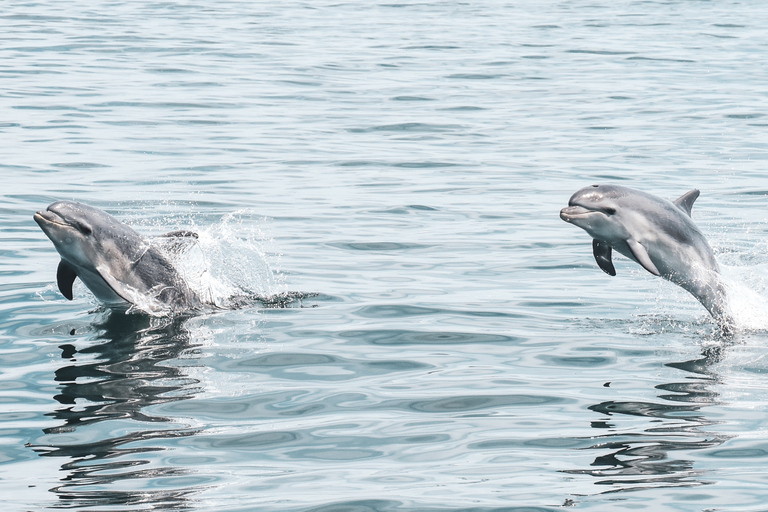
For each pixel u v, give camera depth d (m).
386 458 12.83
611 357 17.20
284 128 40.81
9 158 33.88
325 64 56.66
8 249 24.08
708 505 11.33
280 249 24.75
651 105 46.53
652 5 91.12
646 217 19.89
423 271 23.08
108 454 12.94
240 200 29.66
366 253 24.58
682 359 17.11
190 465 12.58
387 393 15.34
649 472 12.27
